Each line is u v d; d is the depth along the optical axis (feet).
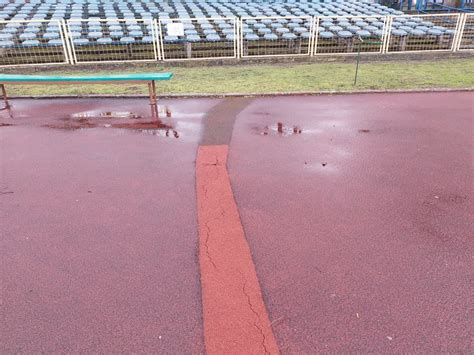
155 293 9.96
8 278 10.53
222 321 9.10
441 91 31.17
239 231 12.48
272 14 66.54
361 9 72.69
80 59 45.68
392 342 8.51
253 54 48.91
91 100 29.53
